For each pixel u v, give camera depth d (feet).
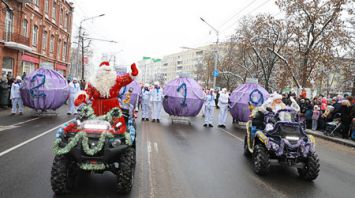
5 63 82.69
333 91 171.94
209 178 23.53
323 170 29.30
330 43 79.00
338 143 47.52
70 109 58.59
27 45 89.40
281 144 24.30
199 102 58.39
